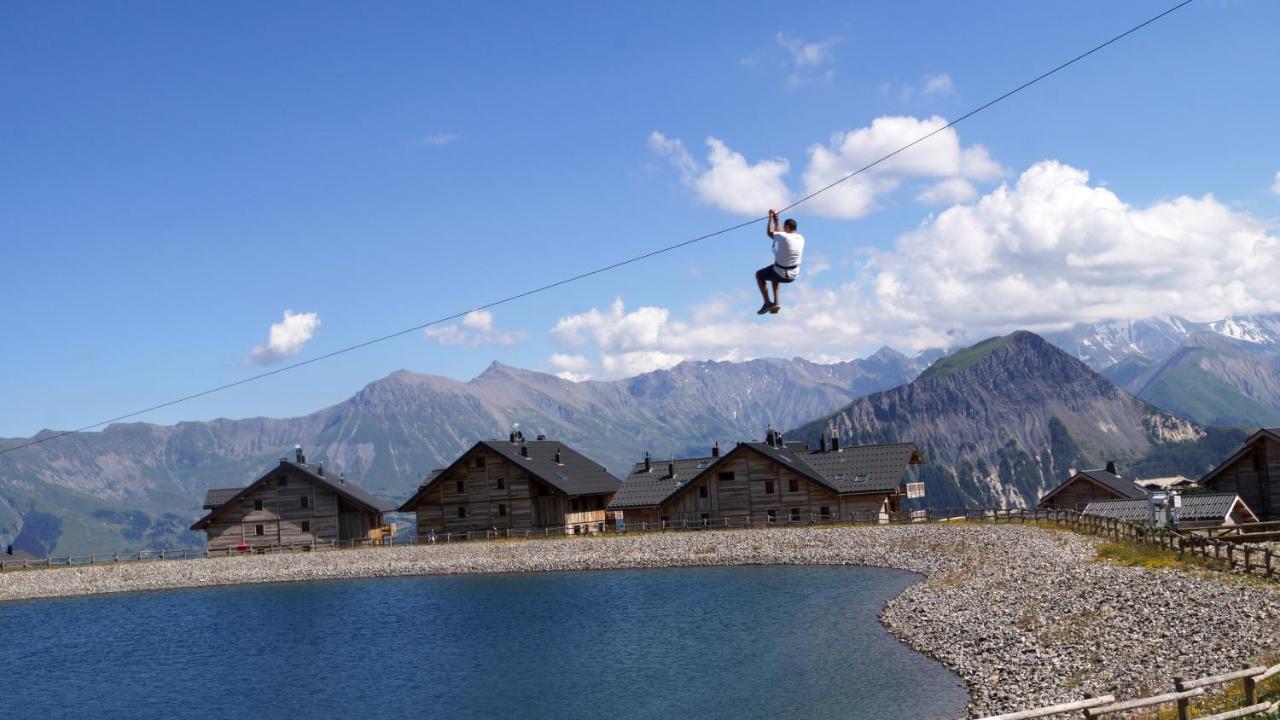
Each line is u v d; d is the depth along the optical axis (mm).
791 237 21828
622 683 48656
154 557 124000
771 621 61062
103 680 60062
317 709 49000
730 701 43188
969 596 58281
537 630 65375
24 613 94250
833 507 105938
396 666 57781
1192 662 35000
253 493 121625
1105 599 47656
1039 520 88000
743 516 109062
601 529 123125
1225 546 53250
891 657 47906
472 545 107375
